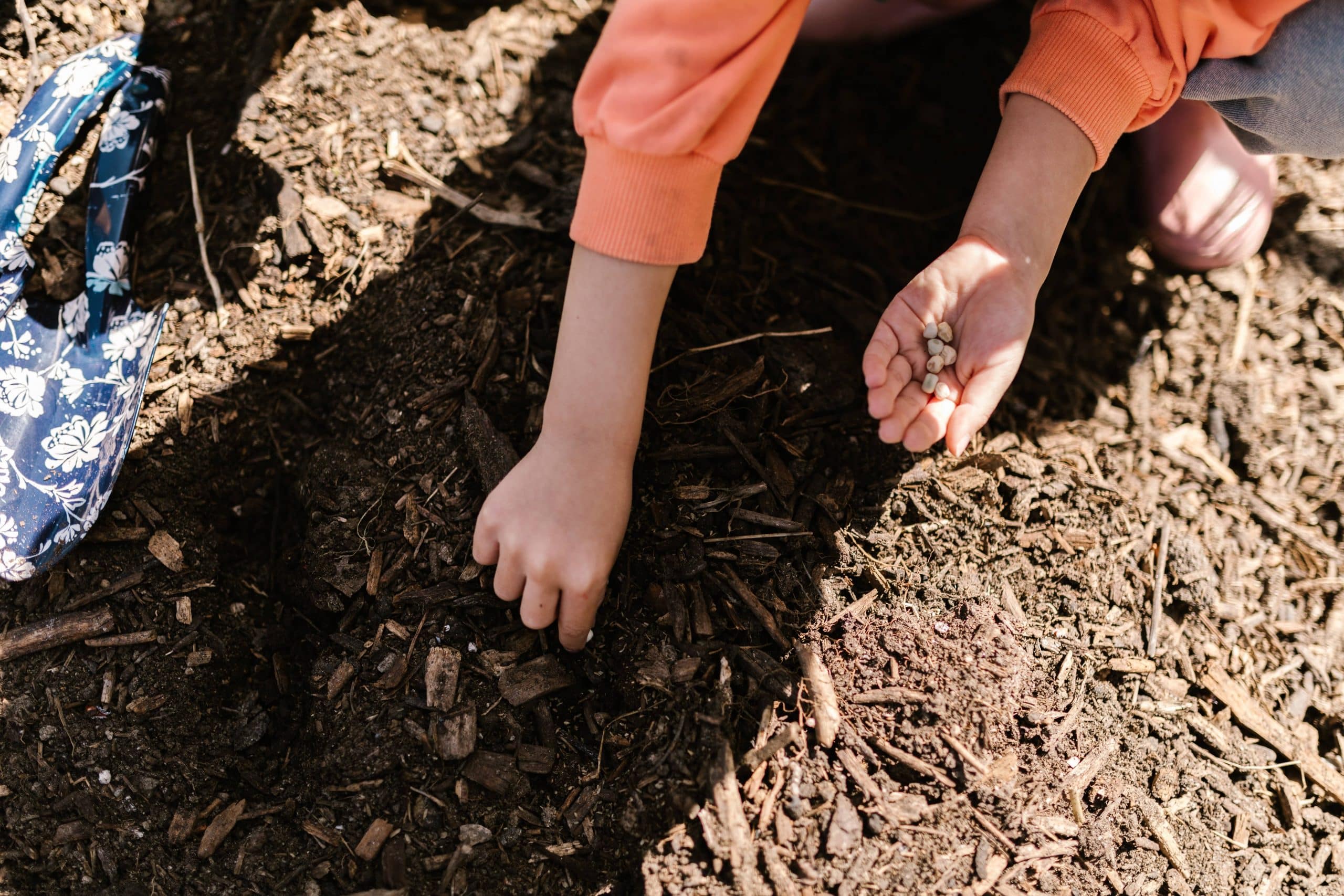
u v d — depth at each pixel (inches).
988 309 31.3
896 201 39.9
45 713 32.6
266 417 36.5
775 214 39.0
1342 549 37.4
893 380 31.0
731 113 30.1
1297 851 33.8
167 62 38.7
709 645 33.2
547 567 31.5
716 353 36.1
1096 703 33.9
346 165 38.2
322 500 35.0
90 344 35.1
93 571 33.9
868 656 33.1
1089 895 32.1
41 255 36.1
